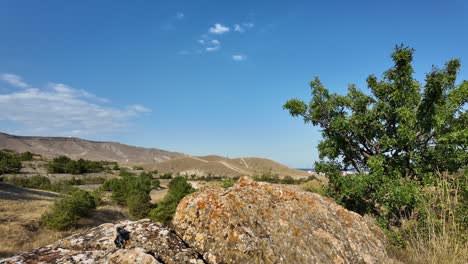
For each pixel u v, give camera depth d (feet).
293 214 17.11
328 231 17.13
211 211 15.24
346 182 27.61
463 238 17.84
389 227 24.53
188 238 14.42
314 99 31.86
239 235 13.89
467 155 25.20
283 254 13.94
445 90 28.25
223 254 13.41
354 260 16.05
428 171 26.53
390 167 27.30
